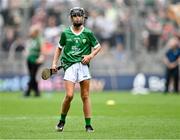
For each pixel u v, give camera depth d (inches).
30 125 1557.6
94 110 2095.2
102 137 1294.3
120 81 3538.4
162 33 3617.1
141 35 3599.9
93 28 3629.4
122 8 3681.1
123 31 3604.8
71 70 1395.2
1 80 3521.2
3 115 1891.0
